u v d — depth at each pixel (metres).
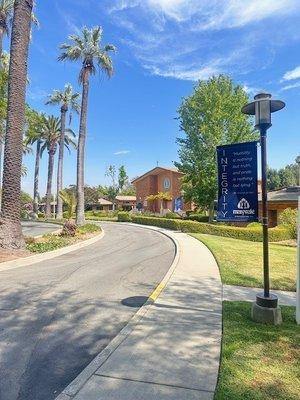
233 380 3.95
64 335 5.48
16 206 14.03
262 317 5.90
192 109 32.81
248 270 10.98
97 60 29.55
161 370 4.20
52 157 59.00
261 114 6.12
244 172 6.40
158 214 49.47
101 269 11.21
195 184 33.19
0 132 25.14
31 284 8.88
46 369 4.36
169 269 11.09
